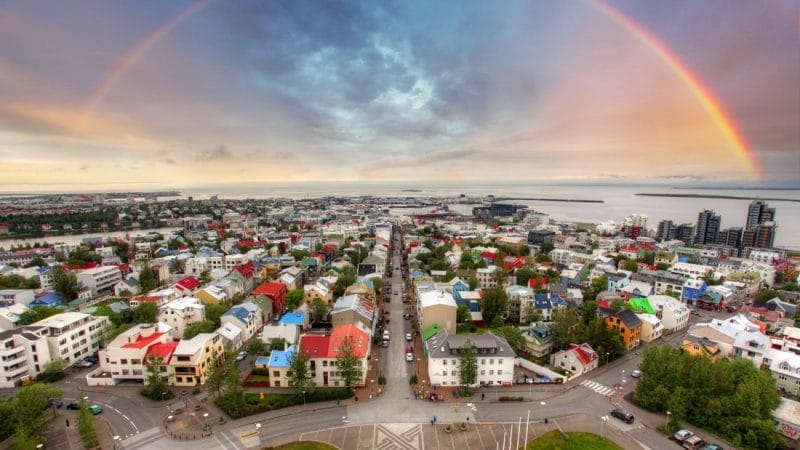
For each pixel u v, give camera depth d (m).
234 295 188.25
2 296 176.62
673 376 100.44
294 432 91.81
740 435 87.88
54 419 96.94
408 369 122.69
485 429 92.75
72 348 127.44
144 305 151.62
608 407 102.06
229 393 100.94
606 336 127.75
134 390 110.62
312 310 162.25
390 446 86.75
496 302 160.38
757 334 127.12
